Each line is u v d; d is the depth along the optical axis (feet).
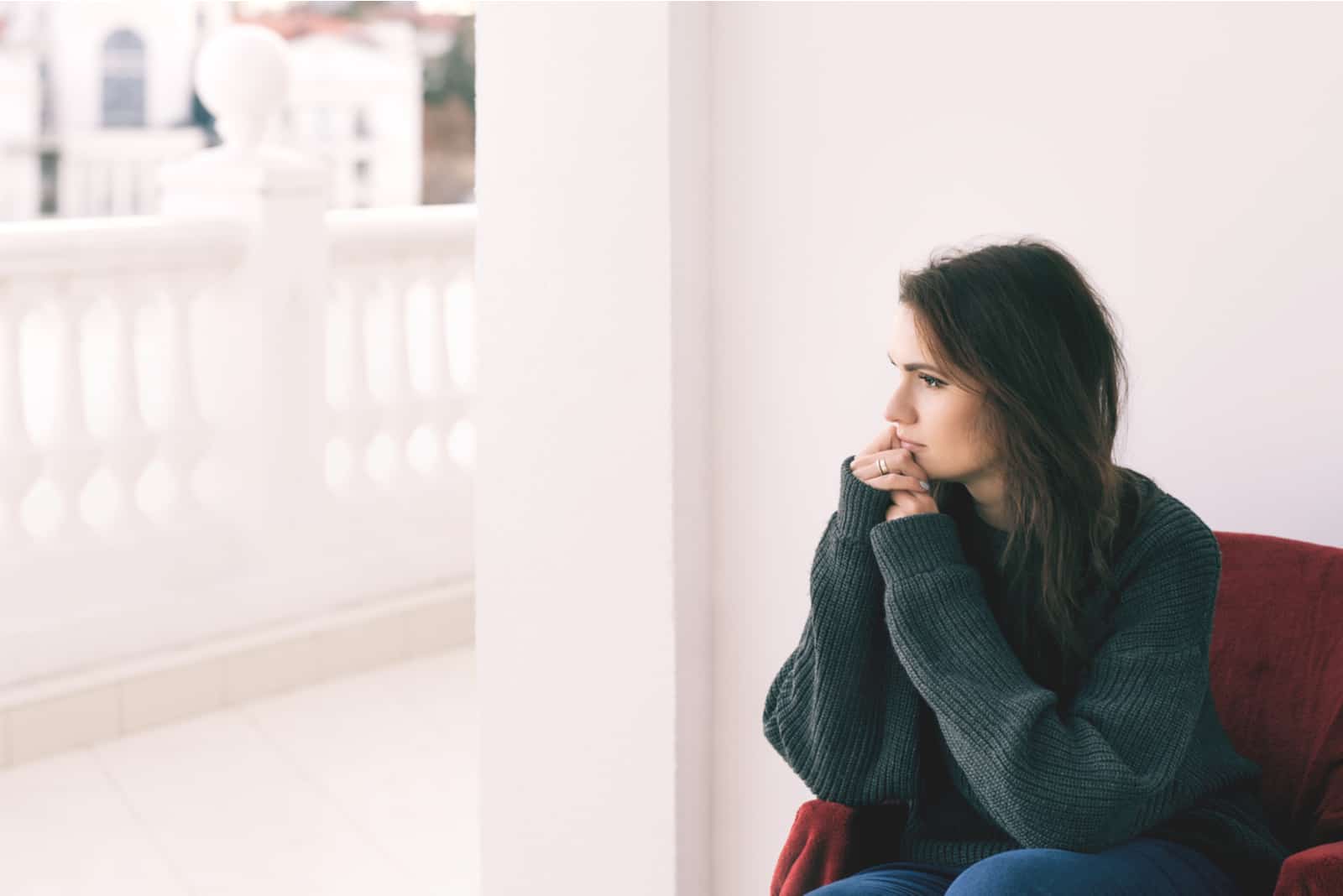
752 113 7.53
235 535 13.30
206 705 12.99
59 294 12.04
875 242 7.26
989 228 6.95
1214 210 6.38
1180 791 5.01
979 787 4.94
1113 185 6.61
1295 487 6.30
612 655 7.93
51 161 28.45
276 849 10.67
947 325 5.02
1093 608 5.15
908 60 7.08
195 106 29.60
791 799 7.83
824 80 7.32
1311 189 6.11
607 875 8.17
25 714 12.02
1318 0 6.01
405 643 14.16
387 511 14.17
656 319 7.46
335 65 30.14
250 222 12.85
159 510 13.29
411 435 14.29
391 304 13.94
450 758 12.16
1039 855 4.66
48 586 12.26
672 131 7.30
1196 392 6.53
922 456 5.28
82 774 11.85
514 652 8.34
